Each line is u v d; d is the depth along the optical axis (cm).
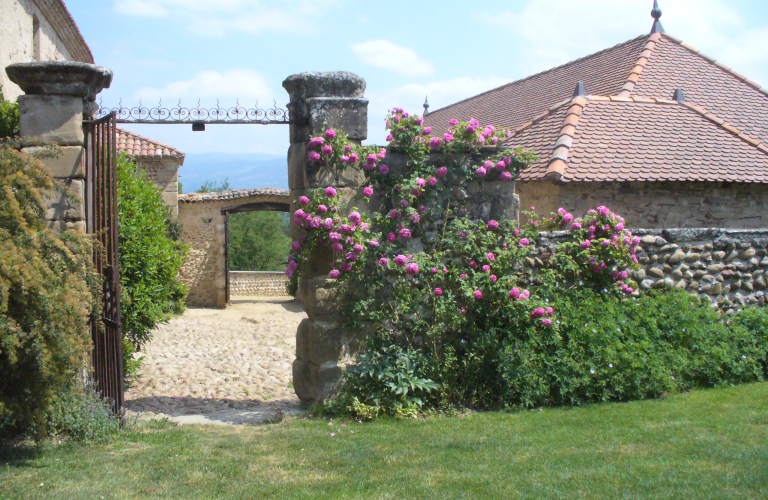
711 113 1251
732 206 1055
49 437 475
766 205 1072
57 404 469
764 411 527
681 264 747
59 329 412
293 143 597
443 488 375
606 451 434
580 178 955
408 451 448
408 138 582
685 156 1040
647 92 1266
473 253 600
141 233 728
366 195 562
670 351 617
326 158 559
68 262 442
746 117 1266
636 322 638
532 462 416
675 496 351
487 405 574
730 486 363
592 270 682
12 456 438
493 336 591
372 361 566
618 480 378
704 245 755
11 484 380
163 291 761
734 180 1009
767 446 434
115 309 504
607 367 580
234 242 3244
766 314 717
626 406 556
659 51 1396
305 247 564
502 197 623
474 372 587
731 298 767
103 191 505
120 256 682
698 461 407
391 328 596
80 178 514
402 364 570
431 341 606
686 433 470
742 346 661
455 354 608
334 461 429
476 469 406
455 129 605
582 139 1042
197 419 571
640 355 595
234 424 550
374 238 568
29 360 419
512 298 591
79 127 511
